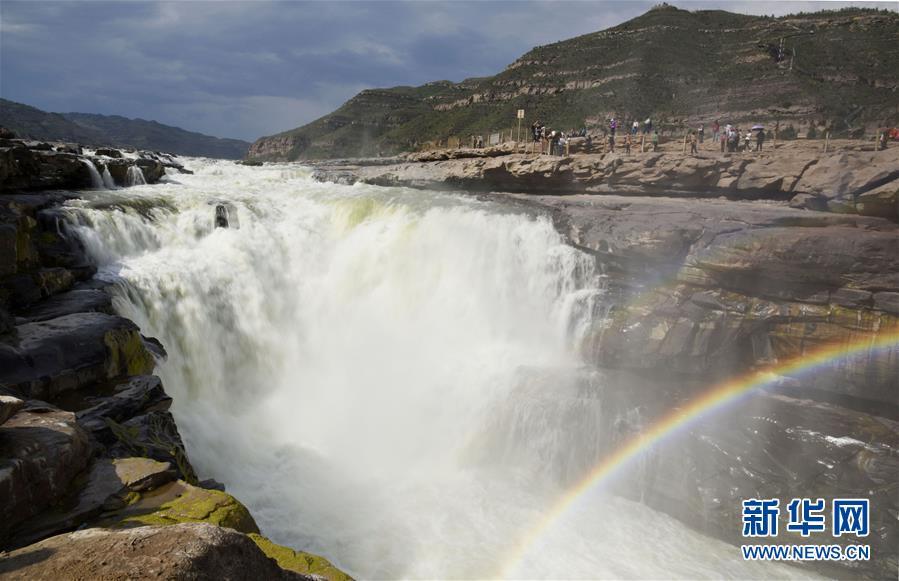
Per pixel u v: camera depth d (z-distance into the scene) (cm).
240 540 486
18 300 1351
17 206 1602
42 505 698
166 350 1616
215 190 2556
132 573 426
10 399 734
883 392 1553
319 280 2178
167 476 804
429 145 6197
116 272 1703
